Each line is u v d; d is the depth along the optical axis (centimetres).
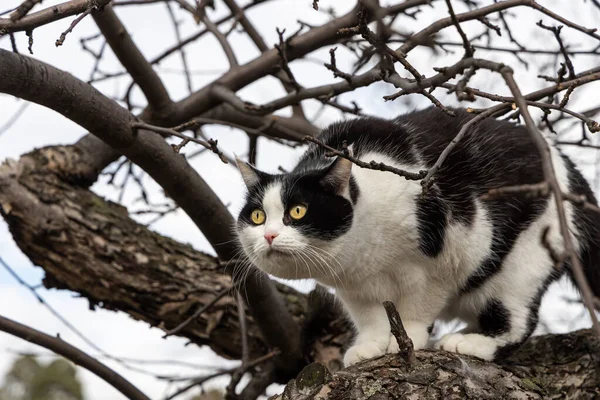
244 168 395
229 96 466
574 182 407
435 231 375
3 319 387
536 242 382
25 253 493
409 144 391
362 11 307
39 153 500
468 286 389
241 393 478
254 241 378
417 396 305
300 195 372
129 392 404
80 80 357
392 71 309
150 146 379
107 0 286
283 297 513
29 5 268
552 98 360
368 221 371
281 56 397
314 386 308
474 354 367
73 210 487
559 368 359
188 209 407
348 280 388
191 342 504
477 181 382
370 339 391
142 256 487
